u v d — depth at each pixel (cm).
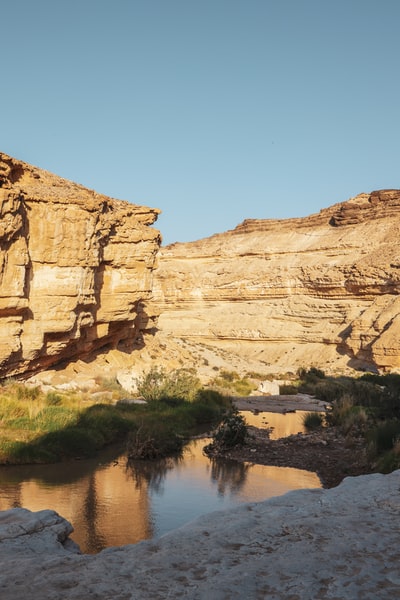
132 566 483
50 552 565
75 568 489
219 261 11388
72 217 3153
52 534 613
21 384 2745
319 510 619
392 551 499
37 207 3028
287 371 6544
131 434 2091
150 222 4353
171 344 5947
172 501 1422
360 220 10269
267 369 6575
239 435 2128
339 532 546
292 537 536
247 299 9919
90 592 434
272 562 477
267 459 1933
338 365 7450
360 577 448
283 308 9219
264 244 11288
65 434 1948
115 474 1692
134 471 1739
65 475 1648
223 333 9356
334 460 1881
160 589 438
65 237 3120
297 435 2333
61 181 3659
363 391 3738
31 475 1630
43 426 2050
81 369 3650
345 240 9788
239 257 11219
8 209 2647
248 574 454
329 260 9656
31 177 3291
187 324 10038
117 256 3928
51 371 3331
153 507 1366
